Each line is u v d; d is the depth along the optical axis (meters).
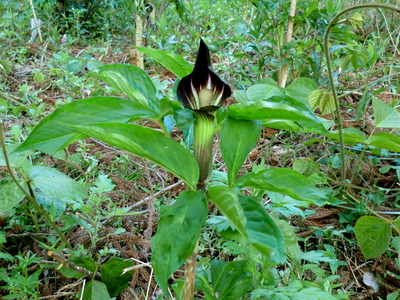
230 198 0.30
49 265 0.51
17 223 0.59
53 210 0.50
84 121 0.36
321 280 0.45
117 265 0.49
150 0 1.39
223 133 0.36
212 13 1.82
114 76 0.38
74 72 1.03
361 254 0.62
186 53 1.39
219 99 0.35
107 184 0.54
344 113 1.06
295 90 0.71
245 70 1.31
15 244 0.59
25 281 0.45
